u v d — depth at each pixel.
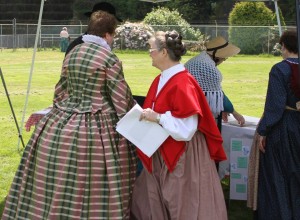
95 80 3.83
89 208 3.70
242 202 5.30
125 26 26.53
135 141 3.72
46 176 3.77
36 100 12.25
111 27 3.98
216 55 4.55
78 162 3.71
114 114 3.87
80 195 3.70
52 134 3.81
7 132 8.59
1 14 37.72
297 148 3.96
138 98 4.89
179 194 3.71
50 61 22.86
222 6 34.47
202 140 3.80
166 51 3.74
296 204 3.98
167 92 3.71
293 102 3.95
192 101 3.62
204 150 3.79
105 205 3.72
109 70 3.84
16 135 8.34
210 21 34.19
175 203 3.72
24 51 29.00
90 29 3.98
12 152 7.23
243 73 18.08
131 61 22.34
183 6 34.75
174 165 3.71
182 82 3.69
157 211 3.82
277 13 6.13
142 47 26.52
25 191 3.92
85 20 36.03
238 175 4.90
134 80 16.06
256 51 26.02
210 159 3.82
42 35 30.77
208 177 3.77
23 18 37.62
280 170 3.99
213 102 4.30
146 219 3.89
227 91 13.90
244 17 27.95
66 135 3.75
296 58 4.02
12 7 37.66
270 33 25.80
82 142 3.73
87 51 3.87
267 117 3.94
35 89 14.10
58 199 3.70
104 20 3.96
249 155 4.50
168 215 3.84
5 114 10.37
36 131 3.94
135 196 3.97
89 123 3.77
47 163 3.77
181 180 3.71
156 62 3.79
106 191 3.74
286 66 3.97
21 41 30.80
